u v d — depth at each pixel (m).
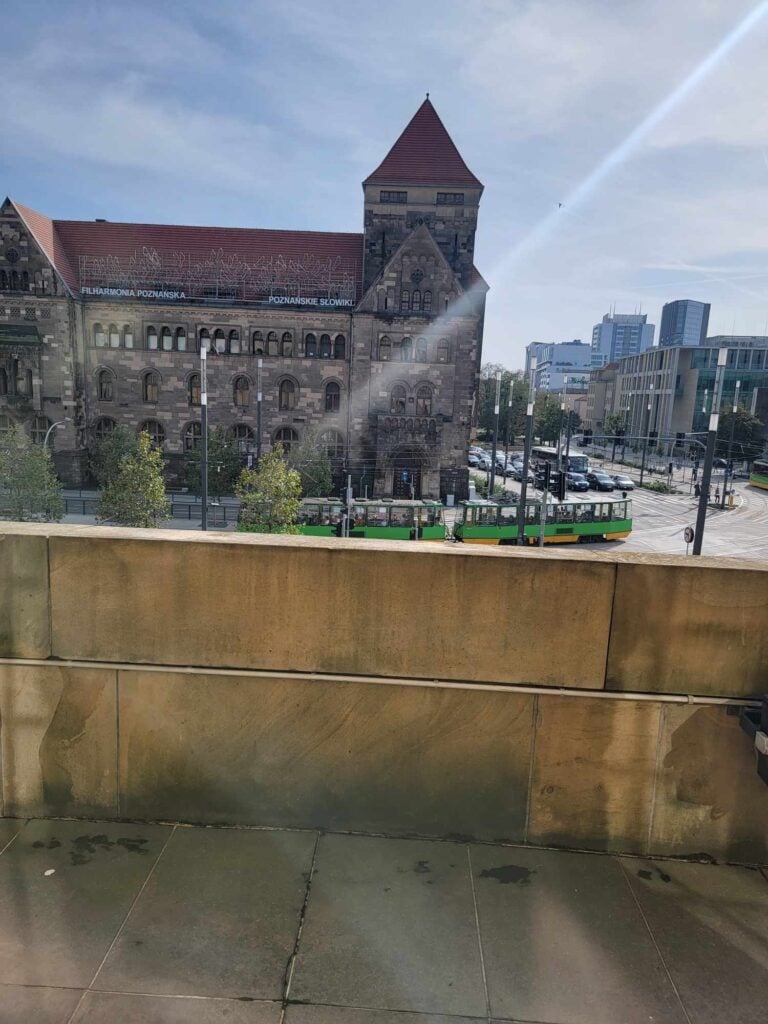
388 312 52.03
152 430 53.88
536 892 3.51
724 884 3.65
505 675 3.85
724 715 3.79
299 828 4.00
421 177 53.09
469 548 3.91
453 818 3.96
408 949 3.07
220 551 3.84
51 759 4.02
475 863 3.73
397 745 3.92
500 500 43.41
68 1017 2.66
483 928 3.22
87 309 52.00
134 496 33.78
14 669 3.96
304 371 53.31
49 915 3.21
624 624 3.77
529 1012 2.78
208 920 3.20
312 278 54.59
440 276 52.00
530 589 3.77
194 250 55.38
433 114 54.44
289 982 2.87
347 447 53.91
